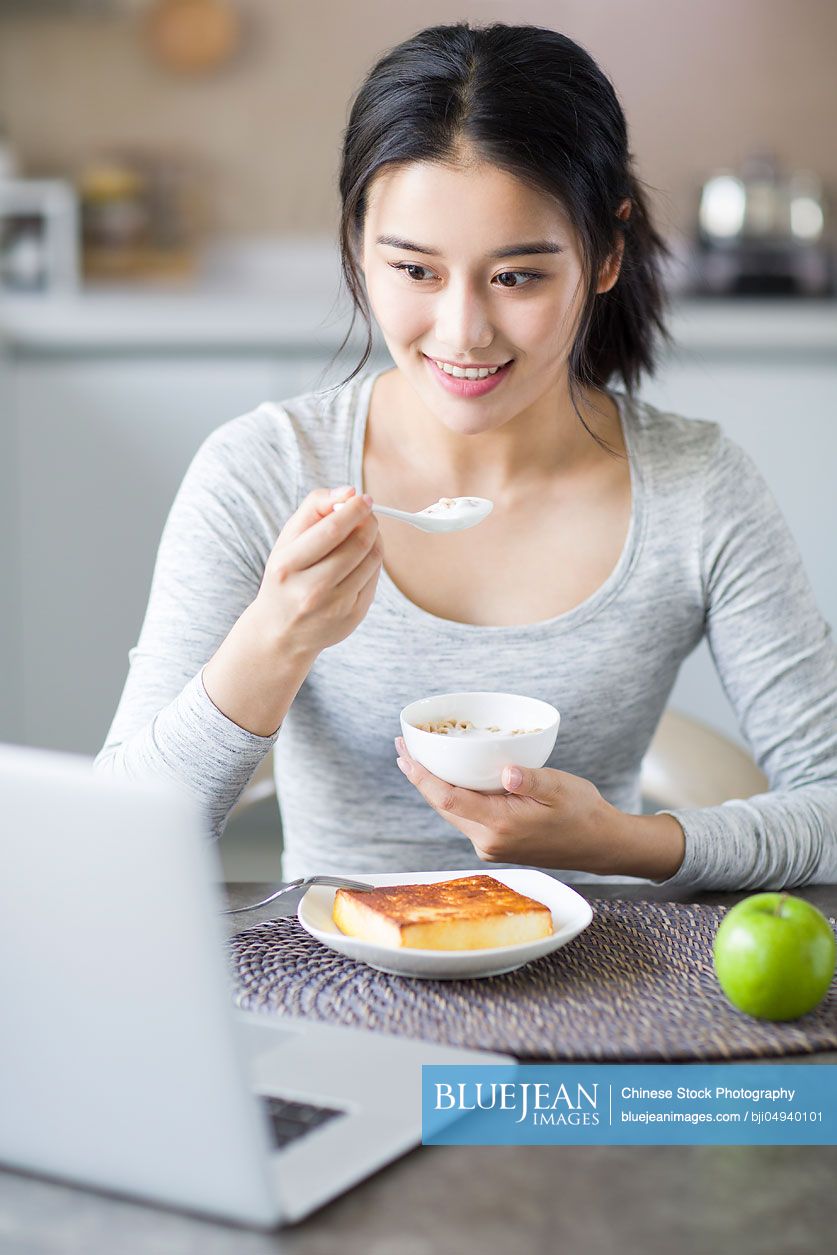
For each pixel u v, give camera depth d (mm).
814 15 3719
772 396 3119
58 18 3803
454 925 887
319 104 3832
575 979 895
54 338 3102
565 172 1089
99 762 1176
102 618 3211
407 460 1324
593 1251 601
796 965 822
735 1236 614
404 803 1305
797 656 1319
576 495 1318
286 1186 641
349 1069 758
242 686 1067
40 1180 658
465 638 1280
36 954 615
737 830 1145
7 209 3367
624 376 1408
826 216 3789
